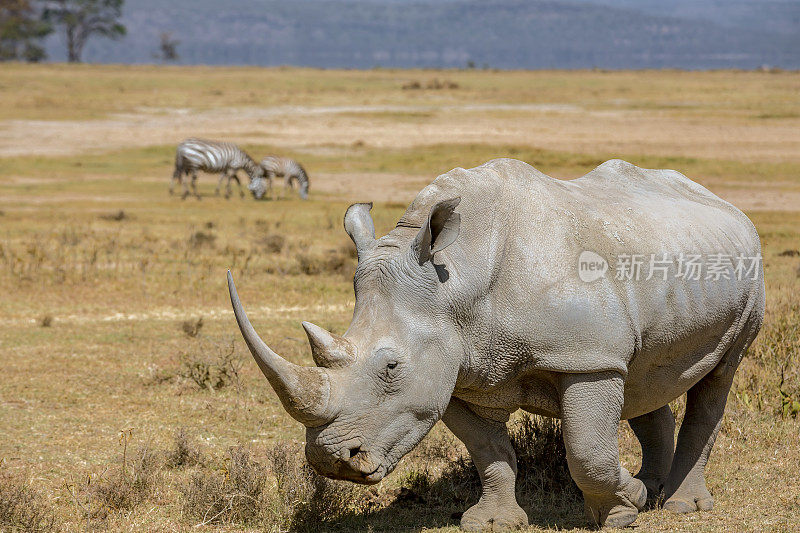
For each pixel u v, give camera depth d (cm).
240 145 10831
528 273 1530
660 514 1733
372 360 1417
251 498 1697
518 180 1617
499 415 1655
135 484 1803
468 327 1521
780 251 4938
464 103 15925
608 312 1540
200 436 2189
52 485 1847
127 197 7812
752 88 19600
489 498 1658
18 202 7206
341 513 1728
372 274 1480
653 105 15150
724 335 1777
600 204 1670
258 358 1341
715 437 1828
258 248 5159
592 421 1538
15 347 3036
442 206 1441
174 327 3350
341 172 9225
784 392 2291
